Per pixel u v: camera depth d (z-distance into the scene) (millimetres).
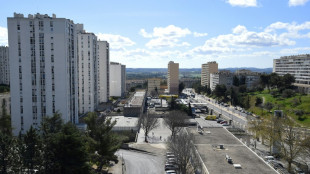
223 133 90875
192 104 190125
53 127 59000
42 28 92500
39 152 52906
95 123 71875
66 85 94938
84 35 140750
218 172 55969
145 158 84875
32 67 93562
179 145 67688
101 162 68125
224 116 159500
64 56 93688
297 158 85938
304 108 137875
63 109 95125
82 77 142750
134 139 107812
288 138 85250
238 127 126750
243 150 71438
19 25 92125
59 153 52062
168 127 123125
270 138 89750
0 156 49531
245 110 178375
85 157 54844
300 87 183000
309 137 76875
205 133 90500
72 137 52250
